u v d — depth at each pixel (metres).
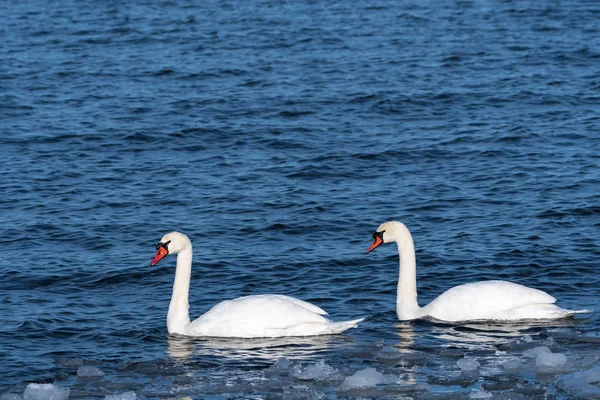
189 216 24.58
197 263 21.14
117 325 17.83
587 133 31.72
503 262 20.84
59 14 59.84
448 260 21.09
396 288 19.62
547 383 14.91
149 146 31.33
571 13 56.53
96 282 20.23
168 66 44.00
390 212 24.67
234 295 19.48
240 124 33.72
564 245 21.73
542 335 16.78
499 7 59.50
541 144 30.56
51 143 31.61
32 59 45.88
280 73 42.25
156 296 19.48
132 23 56.25
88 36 52.19
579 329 17.02
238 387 14.95
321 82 40.25
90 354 16.53
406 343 16.64
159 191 26.67
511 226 23.22
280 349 16.39
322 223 23.88
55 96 38.41
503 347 16.22
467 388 14.80
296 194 26.20
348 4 62.59
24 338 17.23
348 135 32.19
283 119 34.41
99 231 23.50
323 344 16.62
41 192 26.67
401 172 28.12
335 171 28.30
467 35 50.75
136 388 15.05
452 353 16.08
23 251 22.19
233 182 27.41
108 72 43.00
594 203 24.70
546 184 26.50
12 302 19.08
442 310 17.62
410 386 14.74
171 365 15.85
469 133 32.06
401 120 34.09
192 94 38.50
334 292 19.47
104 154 30.44
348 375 15.26
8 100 37.50
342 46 48.41
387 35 51.28
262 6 62.56
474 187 26.55
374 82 40.00
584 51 45.62
